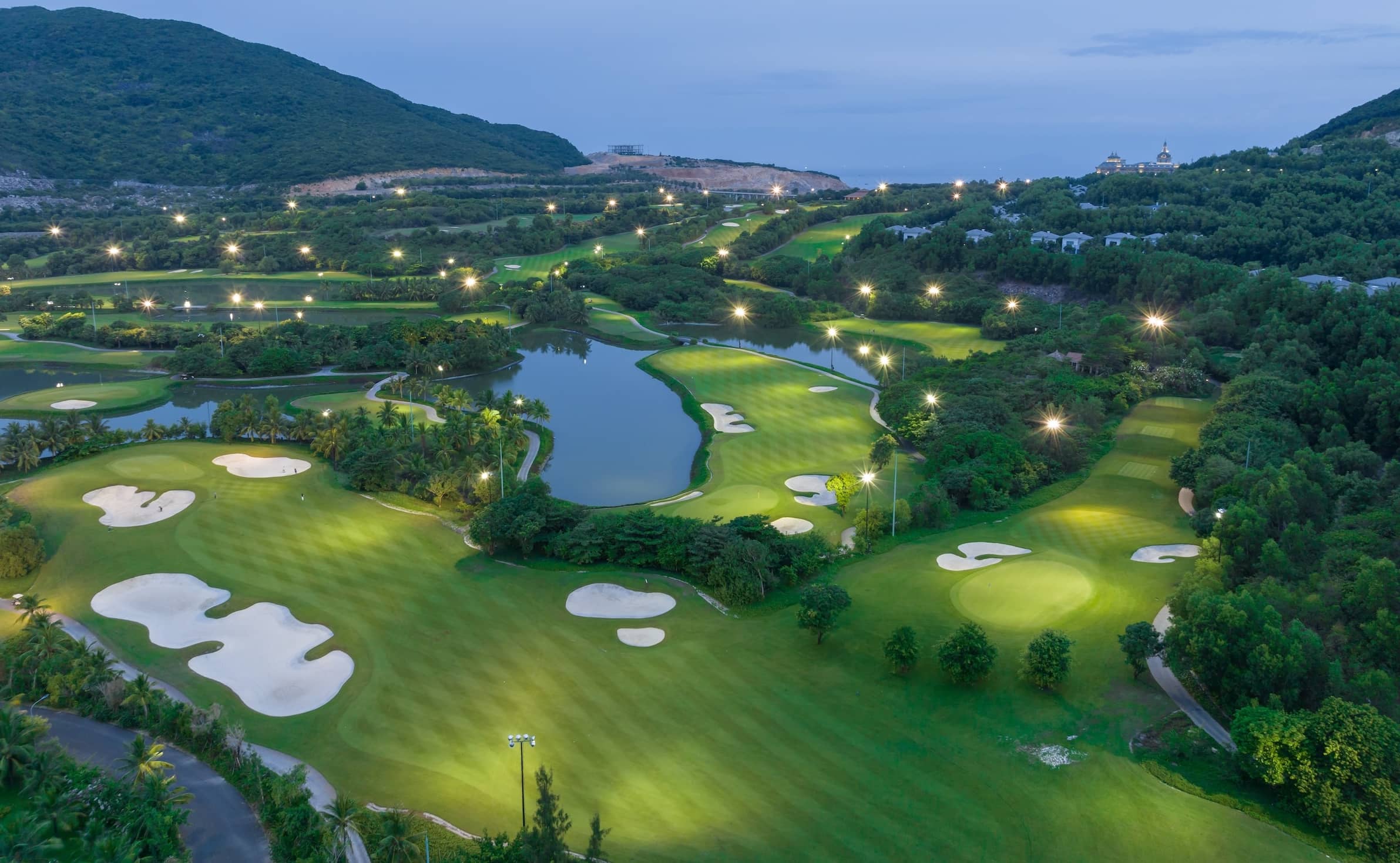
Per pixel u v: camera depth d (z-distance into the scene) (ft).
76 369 587.27
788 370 575.38
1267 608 220.02
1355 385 399.85
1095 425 428.56
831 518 344.69
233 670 246.47
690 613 276.00
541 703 229.86
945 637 254.68
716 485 381.60
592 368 616.39
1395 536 266.98
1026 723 219.61
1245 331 542.57
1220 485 327.88
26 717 204.74
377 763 208.13
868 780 200.44
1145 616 262.06
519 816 189.47
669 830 184.96
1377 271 608.60
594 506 371.15
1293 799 189.26
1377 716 186.09
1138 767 203.10
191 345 599.98
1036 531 327.06
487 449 394.11
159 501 351.05
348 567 302.45
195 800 195.83
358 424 419.95
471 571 301.43
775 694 233.14
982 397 442.91
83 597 283.18
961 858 178.09
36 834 174.09
